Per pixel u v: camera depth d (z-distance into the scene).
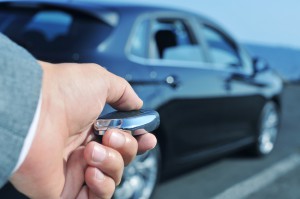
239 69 4.04
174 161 3.09
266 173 4.12
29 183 0.61
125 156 0.71
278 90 4.79
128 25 2.71
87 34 2.49
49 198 0.65
